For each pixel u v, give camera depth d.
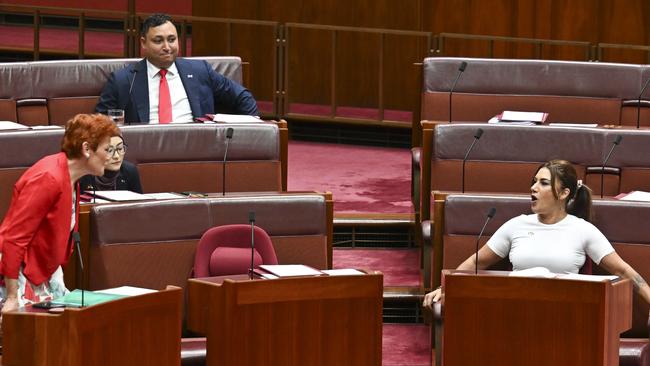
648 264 13.42
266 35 24.91
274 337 11.81
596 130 15.52
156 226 13.14
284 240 13.51
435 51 22.83
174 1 29.62
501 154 15.51
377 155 22.95
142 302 11.15
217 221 13.33
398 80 24.55
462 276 11.83
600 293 11.54
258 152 15.36
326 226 13.73
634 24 23.42
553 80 17.80
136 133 15.04
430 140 15.79
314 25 23.47
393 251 17.80
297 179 20.81
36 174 11.88
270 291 11.74
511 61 17.81
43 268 12.07
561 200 13.18
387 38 24.50
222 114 17.02
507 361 11.86
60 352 10.55
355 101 24.88
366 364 12.19
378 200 19.45
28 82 17.22
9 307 11.80
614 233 13.46
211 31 25.22
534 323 11.76
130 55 23.61
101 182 14.41
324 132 23.97
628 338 13.30
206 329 11.94
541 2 23.70
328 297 11.95
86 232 12.94
